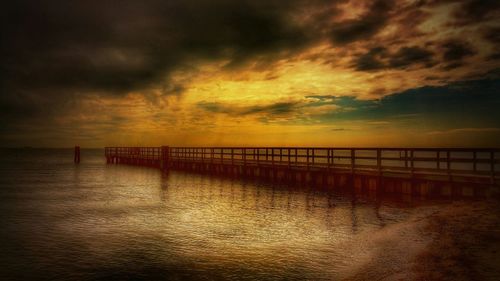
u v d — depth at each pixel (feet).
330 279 25.57
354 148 65.31
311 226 42.01
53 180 104.99
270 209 53.83
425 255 26.61
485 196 45.93
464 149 49.03
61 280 27.25
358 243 33.47
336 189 68.49
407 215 45.27
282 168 82.33
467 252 25.82
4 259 32.17
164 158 131.23
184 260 31.12
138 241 37.63
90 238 39.19
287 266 28.73
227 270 28.43
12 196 72.64
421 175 53.67
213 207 57.11
